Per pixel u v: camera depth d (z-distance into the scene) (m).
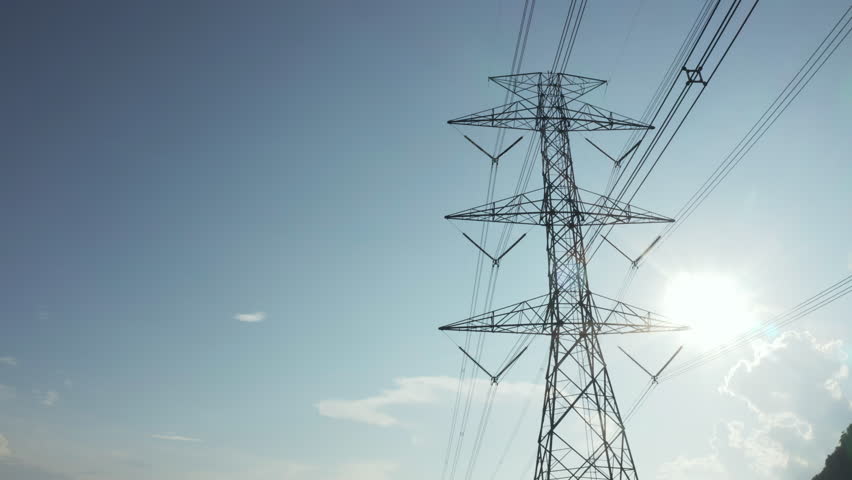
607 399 38.31
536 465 38.06
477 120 45.72
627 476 36.78
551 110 46.94
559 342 39.91
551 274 41.50
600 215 42.12
